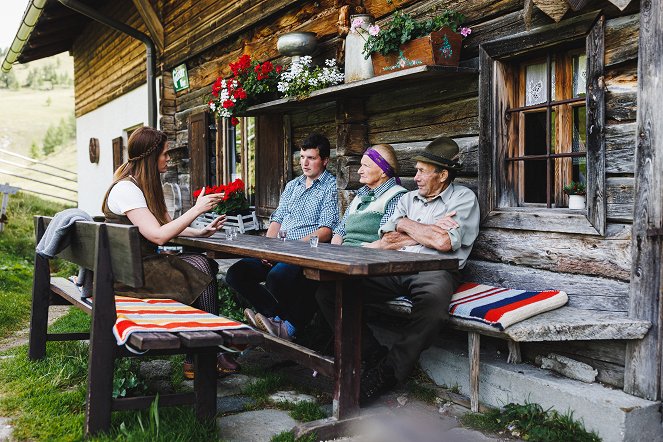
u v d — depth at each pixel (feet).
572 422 8.87
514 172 11.91
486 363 10.42
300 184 15.26
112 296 8.68
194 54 24.91
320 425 9.02
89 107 40.27
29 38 36.83
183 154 27.14
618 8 8.86
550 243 10.67
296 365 12.85
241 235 13.98
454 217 11.18
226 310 16.69
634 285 9.07
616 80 9.58
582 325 8.87
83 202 42.60
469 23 12.42
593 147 9.84
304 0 17.93
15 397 10.25
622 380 9.15
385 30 12.56
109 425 8.64
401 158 14.12
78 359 12.34
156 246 11.37
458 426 9.62
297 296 12.90
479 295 10.75
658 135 8.75
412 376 11.68
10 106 257.75
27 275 24.16
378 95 14.84
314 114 17.54
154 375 11.59
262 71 17.54
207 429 8.95
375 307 11.42
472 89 12.26
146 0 27.14
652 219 8.82
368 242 12.90
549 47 10.81
